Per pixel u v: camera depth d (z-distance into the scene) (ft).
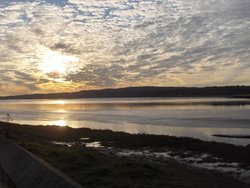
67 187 17.56
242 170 80.43
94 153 90.22
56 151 71.87
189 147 122.11
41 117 362.94
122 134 160.86
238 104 562.66
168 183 55.42
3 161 33.32
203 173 74.02
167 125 240.12
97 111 466.29
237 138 163.94
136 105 645.92
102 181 49.90
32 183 22.16
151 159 95.25
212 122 253.44
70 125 255.70
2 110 550.77
